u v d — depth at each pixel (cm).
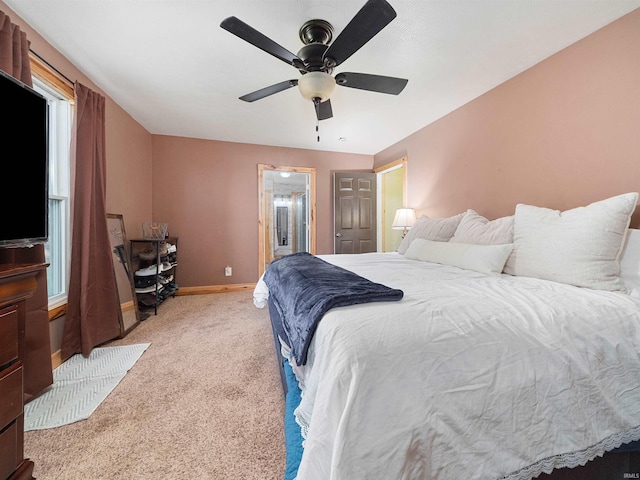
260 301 261
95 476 105
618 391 93
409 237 288
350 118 320
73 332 199
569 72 190
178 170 389
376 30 137
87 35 182
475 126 268
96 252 218
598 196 176
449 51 196
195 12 162
